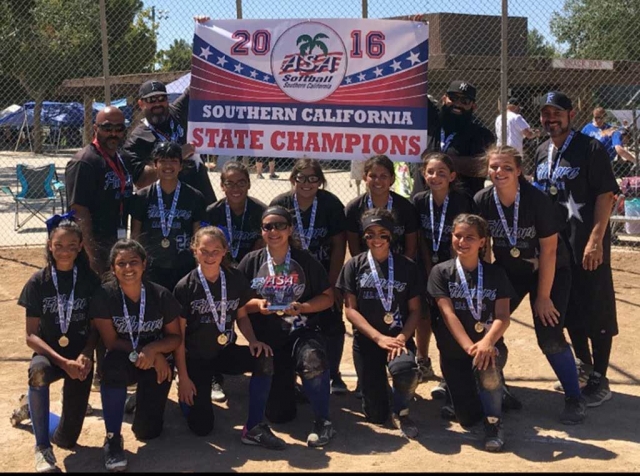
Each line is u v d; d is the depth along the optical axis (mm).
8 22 17078
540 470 4109
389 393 5293
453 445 4523
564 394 5273
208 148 6594
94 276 4562
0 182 20094
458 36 15180
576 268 5273
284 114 6500
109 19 13641
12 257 9953
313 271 4871
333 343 5320
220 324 4621
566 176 5199
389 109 6402
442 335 4754
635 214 10273
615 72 15445
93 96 20438
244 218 5355
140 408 4496
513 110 12133
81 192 5094
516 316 7379
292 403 4879
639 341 6500
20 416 4762
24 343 6469
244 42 6473
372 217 4777
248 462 4254
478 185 5754
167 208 5207
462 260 4715
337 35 6379
